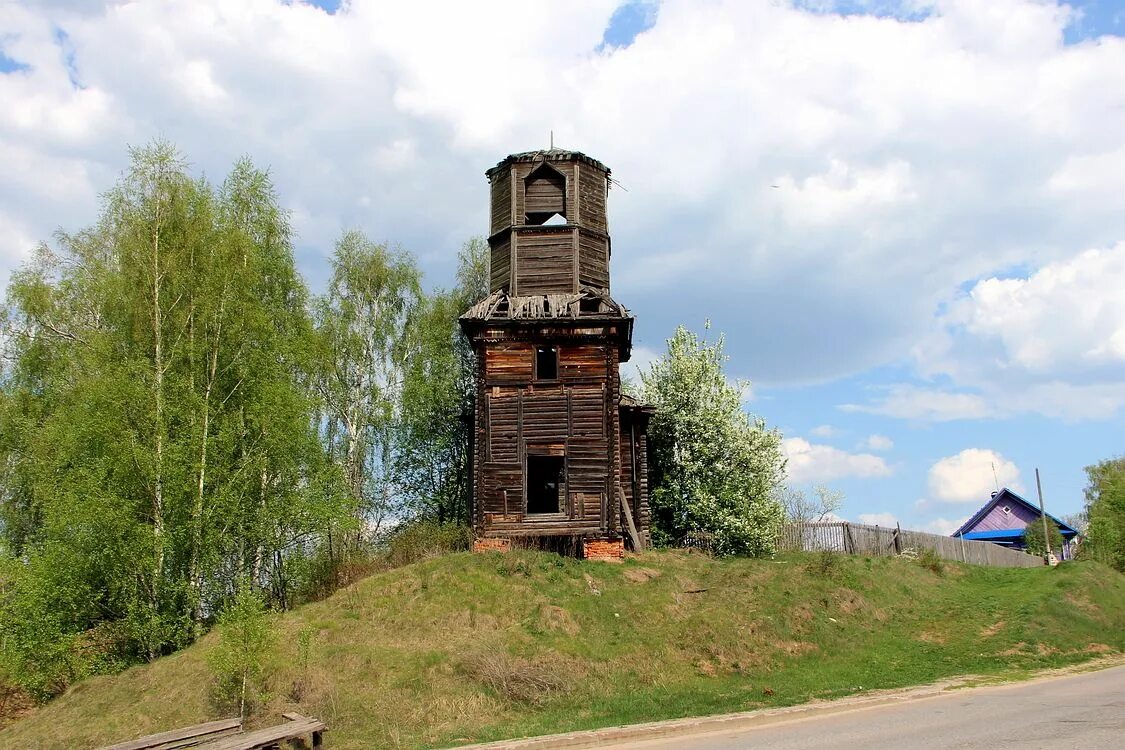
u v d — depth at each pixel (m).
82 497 27.62
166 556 29.23
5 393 36.34
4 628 27.09
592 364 33.97
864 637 28.92
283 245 37.78
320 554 34.66
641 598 28.94
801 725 17.55
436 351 45.97
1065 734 14.48
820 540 41.31
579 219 36.31
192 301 31.28
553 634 25.61
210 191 33.38
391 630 25.27
